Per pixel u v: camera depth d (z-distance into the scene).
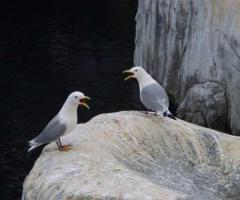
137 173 10.73
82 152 10.88
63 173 10.21
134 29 30.00
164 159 11.86
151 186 9.88
